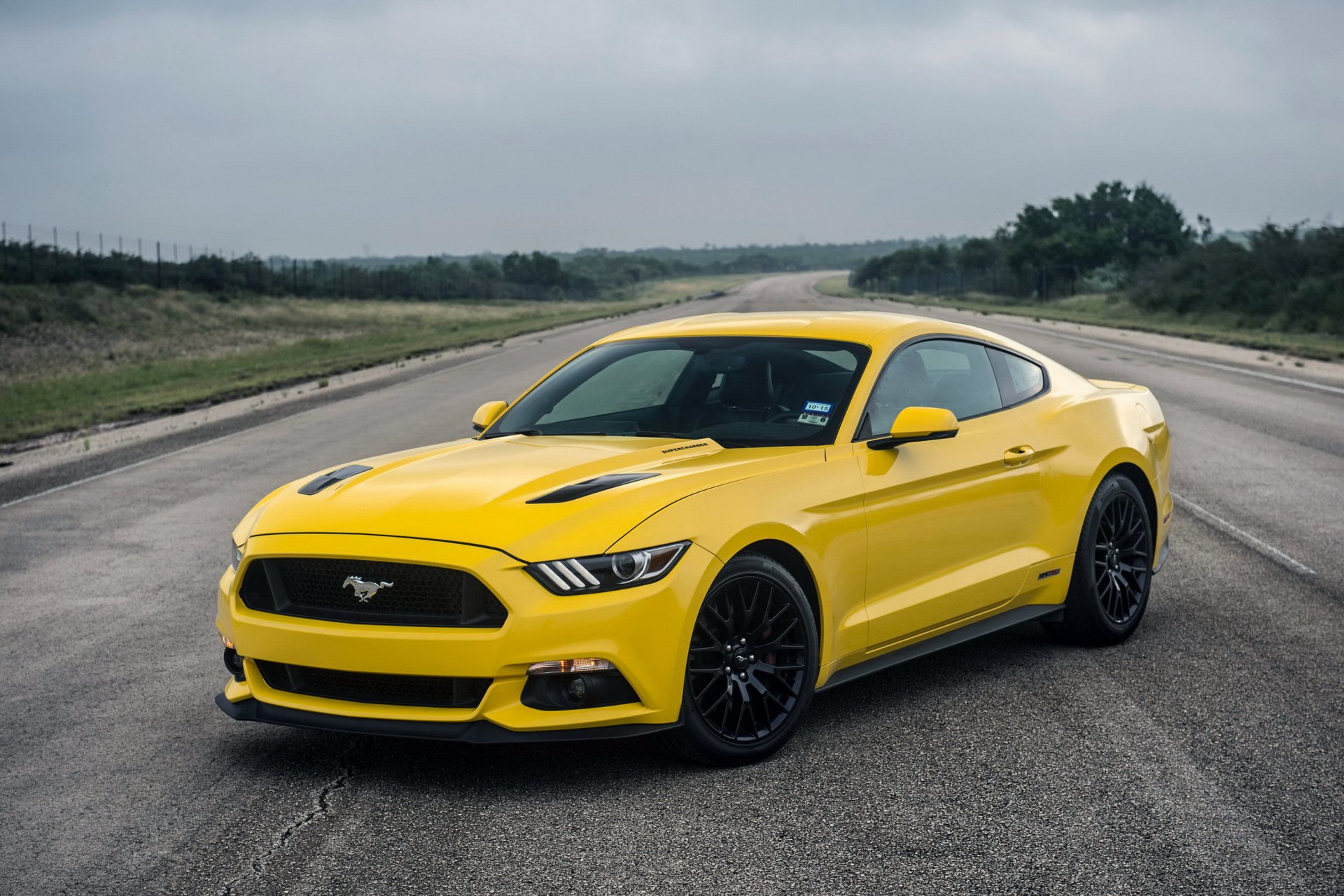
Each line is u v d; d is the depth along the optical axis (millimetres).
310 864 3119
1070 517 5129
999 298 69375
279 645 3688
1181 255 45719
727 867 3070
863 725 4242
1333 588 6234
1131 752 3928
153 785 3730
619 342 5309
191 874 3070
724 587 3768
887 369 4613
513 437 4648
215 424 15539
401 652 3500
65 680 4965
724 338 4930
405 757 3947
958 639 4734
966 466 4637
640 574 3551
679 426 4469
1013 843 3209
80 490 10484
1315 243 38531
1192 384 16875
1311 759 3852
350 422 14828
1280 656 5070
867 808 3465
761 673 3895
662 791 3611
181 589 6672
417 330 50500
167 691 4785
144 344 41750
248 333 48531
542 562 3475
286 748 4074
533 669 3459
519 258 135000
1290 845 3193
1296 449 11023
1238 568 6680
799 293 99562
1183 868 3053
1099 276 69875
